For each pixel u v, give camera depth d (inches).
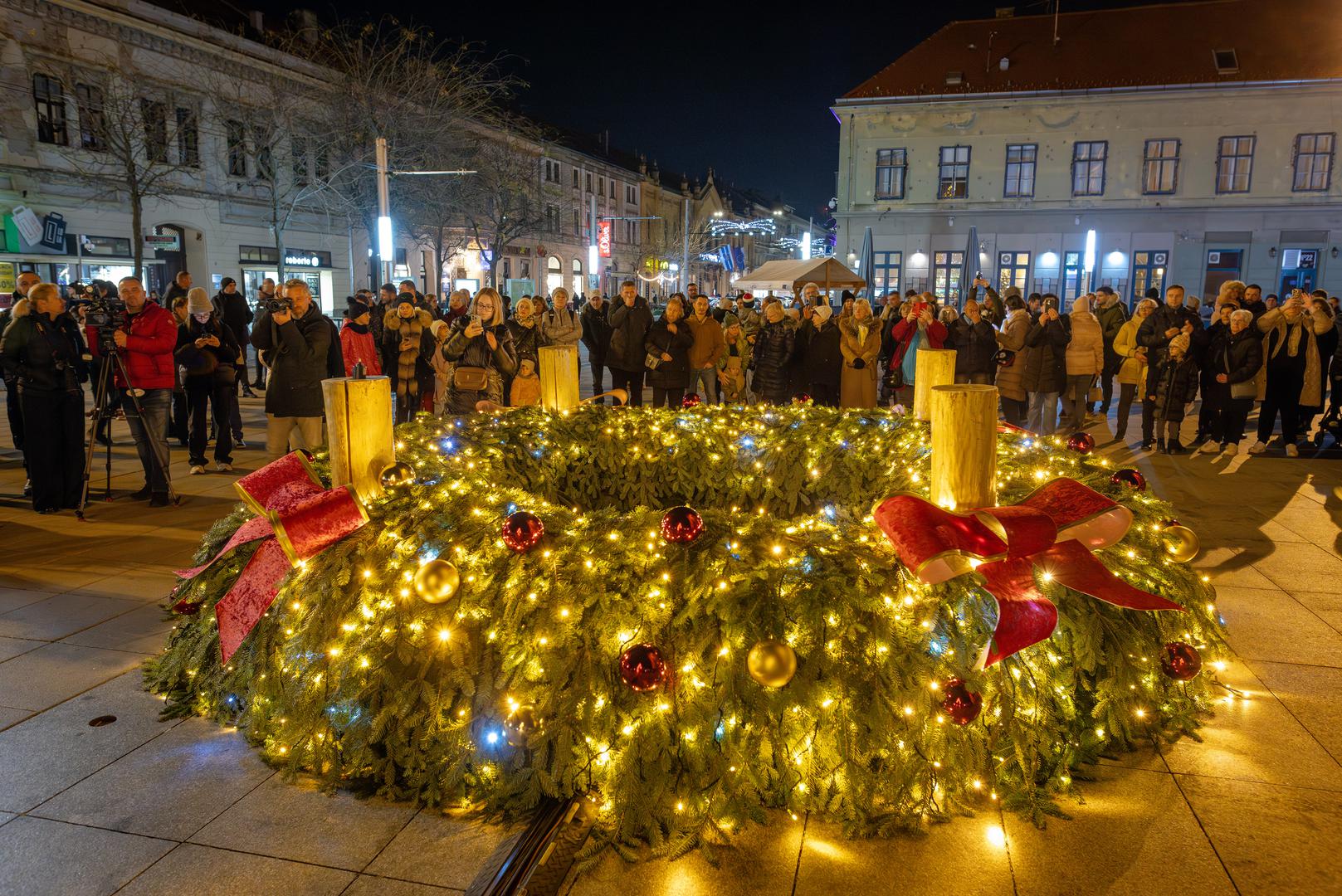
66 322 266.8
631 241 2390.5
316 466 159.5
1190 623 134.5
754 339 498.0
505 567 120.3
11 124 839.1
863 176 1204.5
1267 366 362.9
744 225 2650.1
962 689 106.7
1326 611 180.4
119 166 943.7
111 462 331.3
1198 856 102.7
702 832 107.3
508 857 101.3
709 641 111.5
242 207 1115.3
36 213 859.4
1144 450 382.6
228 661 130.0
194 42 1004.6
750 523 122.3
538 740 111.1
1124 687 121.6
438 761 116.1
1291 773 119.8
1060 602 120.5
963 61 1200.2
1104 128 1135.6
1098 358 401.4
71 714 138.0
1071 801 114.0
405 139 1021.2
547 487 195.9
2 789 117.5
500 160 1214.3
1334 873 99.3
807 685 108.4
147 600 189.0
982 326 390.0
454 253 1285.7
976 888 97.9
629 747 110.0
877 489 179.9
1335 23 1130.7
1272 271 1125.1
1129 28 1182.9
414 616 119.0
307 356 272.7
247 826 109.8
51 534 242.4
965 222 1187.3
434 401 423.5
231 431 402.9
